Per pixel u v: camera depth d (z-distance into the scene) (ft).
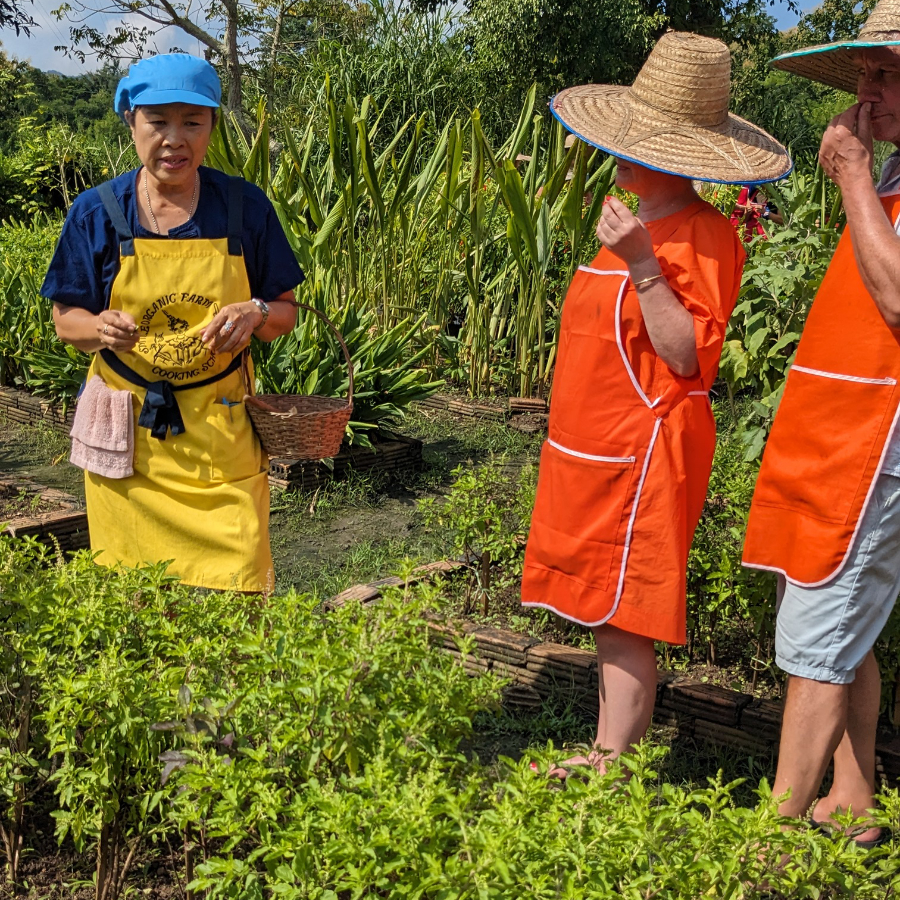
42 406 25.25
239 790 6.21
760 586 11.64
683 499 8.99
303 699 6.63
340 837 5.70
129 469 10.25
